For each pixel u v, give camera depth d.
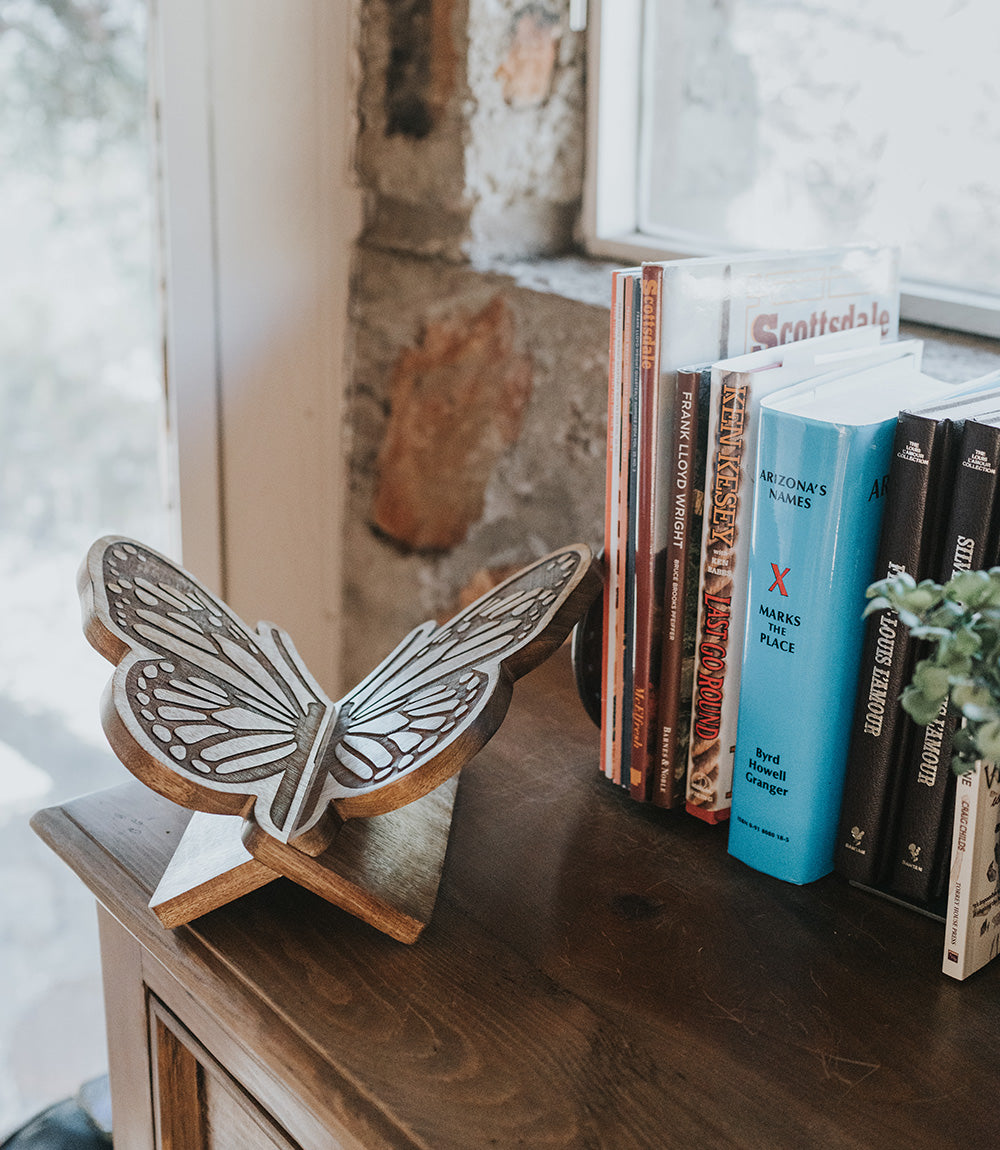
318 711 0.59
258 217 1.05
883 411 0.54
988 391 0.55
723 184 0.98
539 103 0.99
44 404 1.51
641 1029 0.48
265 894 0.56
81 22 1.28
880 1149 0.42
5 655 1.65
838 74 0.88
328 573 1.24
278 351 1.11
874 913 0.56
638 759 0.65
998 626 0.41
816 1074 0.46
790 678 0.56
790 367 0.57
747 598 0.59
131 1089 0.64
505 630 0.59
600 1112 0.44
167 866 0.58
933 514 0.51
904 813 0.55
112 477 1.55
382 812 0.51
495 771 0.69
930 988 0.51
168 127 0.98
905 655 0.53
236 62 1.00
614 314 0.60
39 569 1.61
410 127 1.00
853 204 0.90
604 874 0.59
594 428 0.93
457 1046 0.47
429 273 1.03
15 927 1.71
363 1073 0.46
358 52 1.03
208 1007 0.50
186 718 0.51
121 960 0.61
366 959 0.52
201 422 1.09
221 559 1.15
